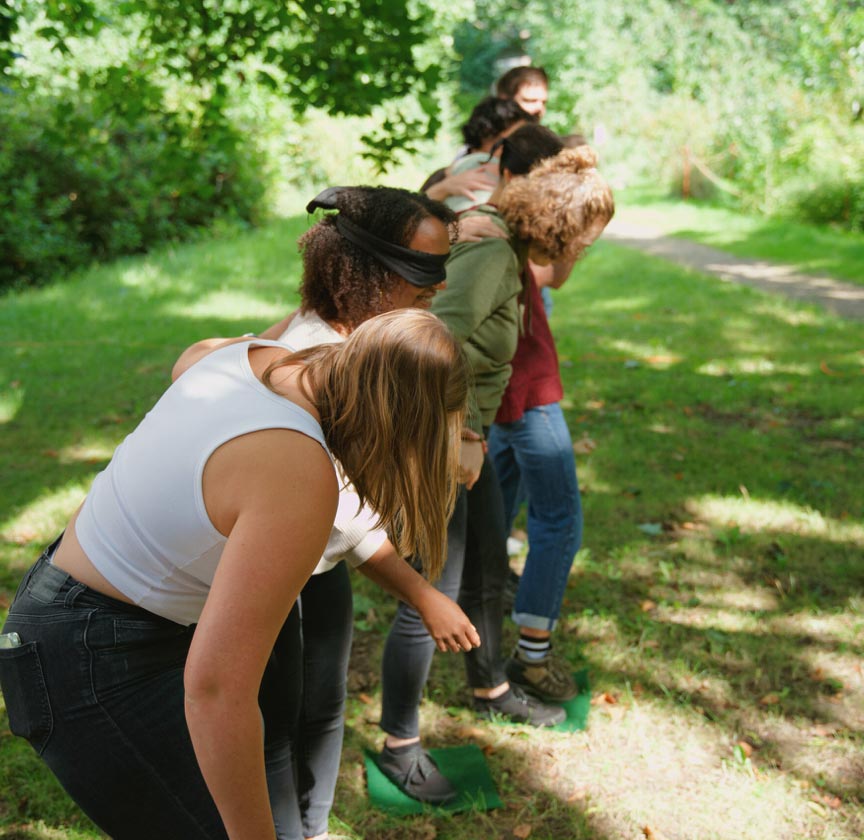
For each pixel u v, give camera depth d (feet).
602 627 10.76
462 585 8.51
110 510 4.58
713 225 51.98
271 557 4.13
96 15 17.67
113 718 4.57
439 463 4.61
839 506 14.10
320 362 4.66
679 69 67.72
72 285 33.88
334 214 6.20
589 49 74.28
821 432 17.63
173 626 4.75
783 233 47.78
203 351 6.07
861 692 9.53
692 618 10.96
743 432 17.58
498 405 8.03
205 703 4.04
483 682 8.93
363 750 8.72
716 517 13.69
